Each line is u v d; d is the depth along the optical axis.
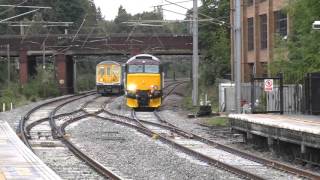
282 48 38.06
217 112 44.66
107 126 34.53
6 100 61.38
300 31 34.25
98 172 17.08
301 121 22.83
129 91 50.31
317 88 28.22
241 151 21.61
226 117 39.06
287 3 38.06
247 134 25.38
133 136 28.84
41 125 34.94
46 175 14.88
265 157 21.25
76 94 91.31
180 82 141.38
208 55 87.38
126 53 91.56
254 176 15.68
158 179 16.08
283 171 17.44
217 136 29.48
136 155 21.56
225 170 17.70
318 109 28.08
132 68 50.50
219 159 20.30
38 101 70.75
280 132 21.17
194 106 50.12
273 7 56.06
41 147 24.19
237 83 34.72
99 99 72.25
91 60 145.12
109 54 93.56
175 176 16.61
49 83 87.12
